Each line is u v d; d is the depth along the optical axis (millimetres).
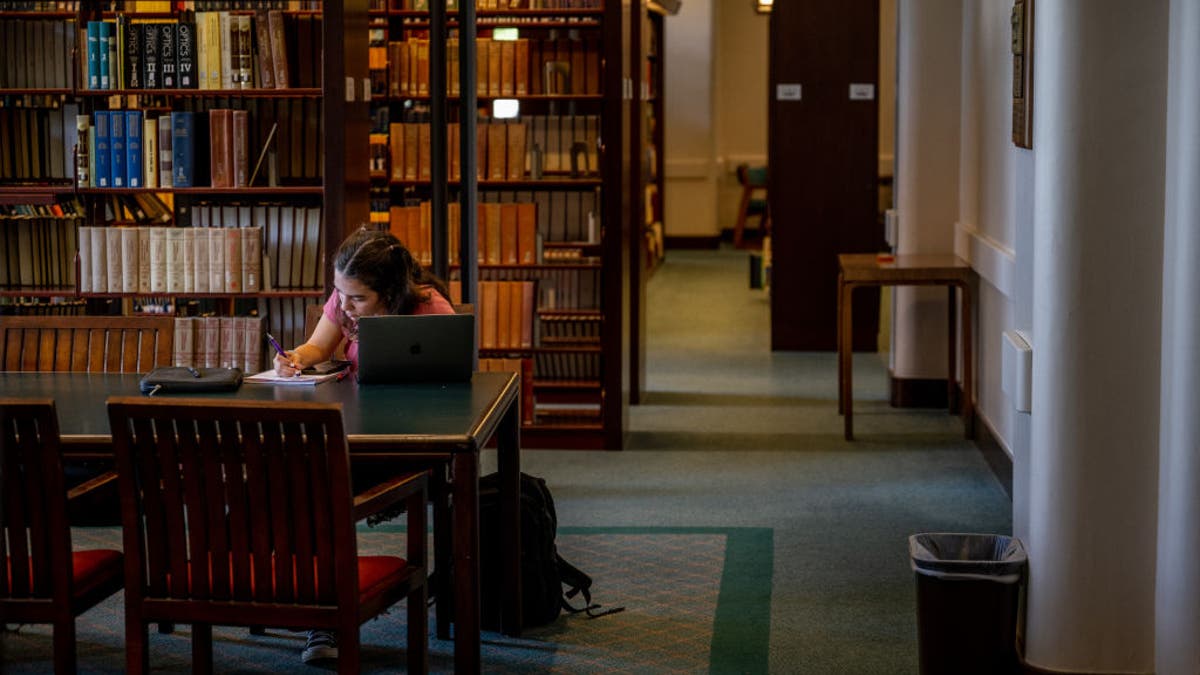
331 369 4527
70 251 6570
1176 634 3834
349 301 4555
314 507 3420
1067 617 4066
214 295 6320
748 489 6773
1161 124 3875
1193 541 3752
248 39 6172
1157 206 3898
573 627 4781
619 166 7594
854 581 5305
